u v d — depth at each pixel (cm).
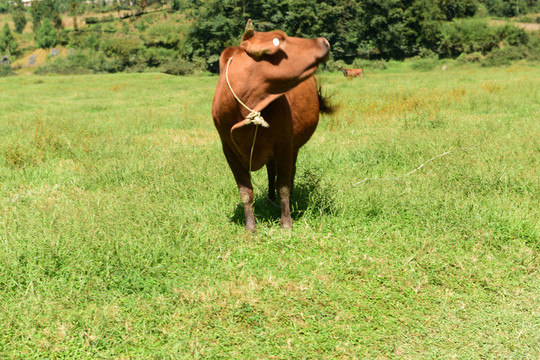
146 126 1372
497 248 501
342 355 347
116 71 10162
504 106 1423
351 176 749
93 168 843
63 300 414
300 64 454
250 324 386
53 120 1409
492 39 8000
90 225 539
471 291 425
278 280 445
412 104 1479
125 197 660
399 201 620
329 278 448
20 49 14162
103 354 351
